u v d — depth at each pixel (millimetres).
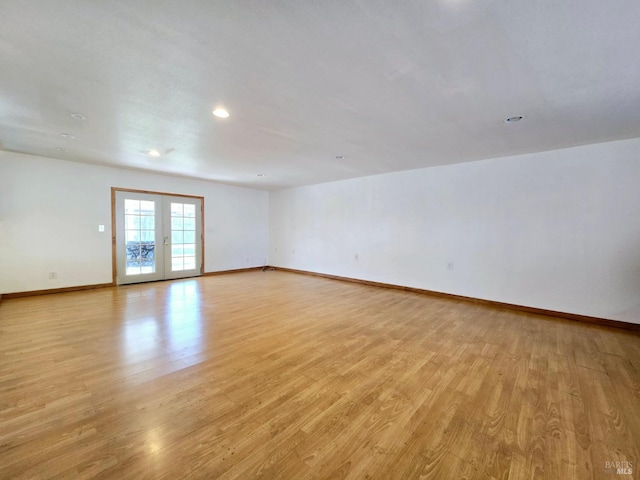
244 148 3838
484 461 1446
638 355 2662
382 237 5641
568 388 2105
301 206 7203
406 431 1657
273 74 2018
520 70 1940
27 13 1442
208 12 1433
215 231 6930
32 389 2020
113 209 5320
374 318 3689
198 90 2254
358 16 1452
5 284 4363
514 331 3271
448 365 2447
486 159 4352
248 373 2285
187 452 1479
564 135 3240
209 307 4121
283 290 5297
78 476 1325
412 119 2803
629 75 1989
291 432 1638
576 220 3689
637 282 3346
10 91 2283
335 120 2830
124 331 3135
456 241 4695
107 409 1813
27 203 4480
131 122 2928
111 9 1417
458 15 1441
